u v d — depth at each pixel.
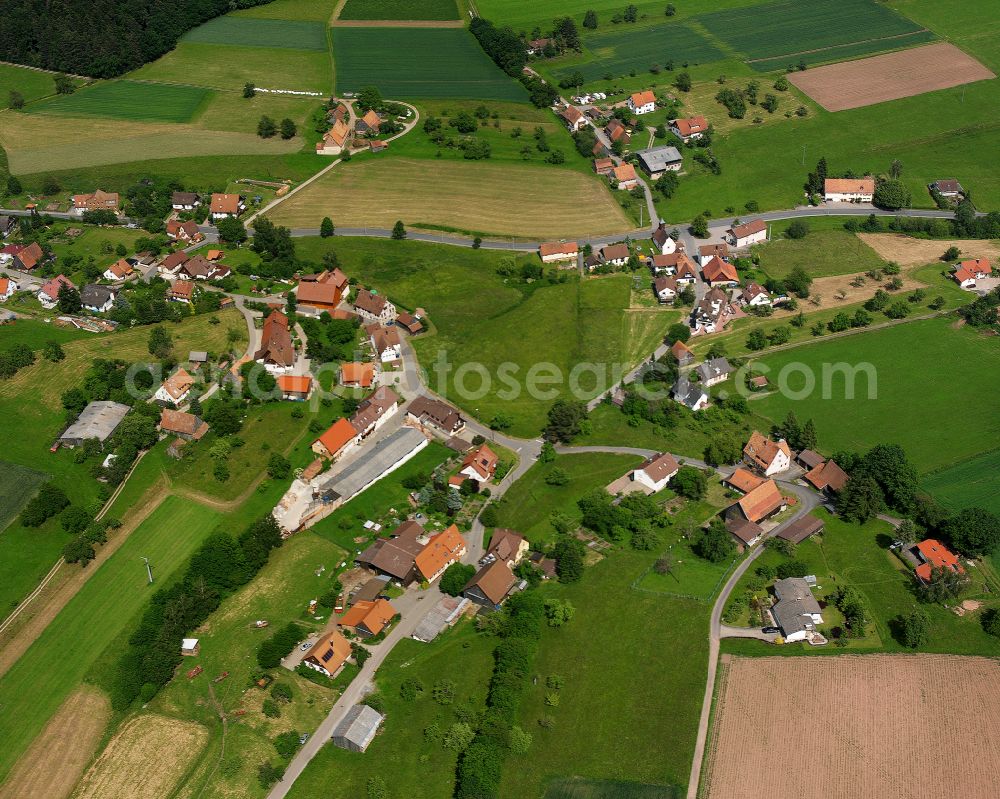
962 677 145.25
